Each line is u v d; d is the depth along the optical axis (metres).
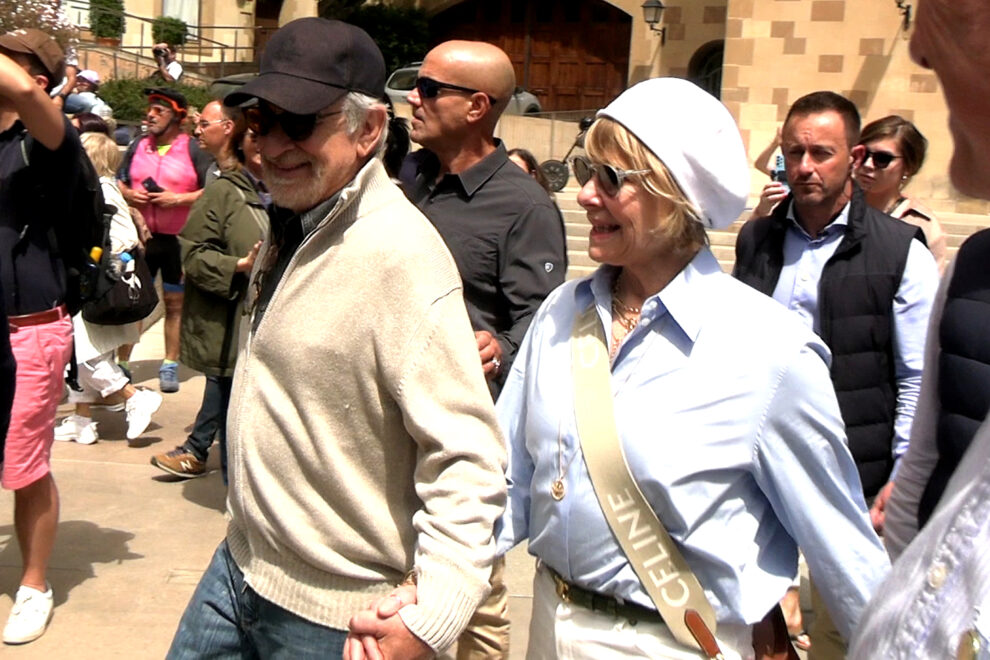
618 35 23.95
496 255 3.15
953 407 1.78
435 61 3.19
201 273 4.86
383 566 2.10
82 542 4.56
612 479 1.91
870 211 3.21
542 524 2.02
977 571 1.10
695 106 1.92
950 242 12.16
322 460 2.05
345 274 2.03
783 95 16.55
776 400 1.87
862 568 1.88
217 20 26.44
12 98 3.16
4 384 2.05
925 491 1.84
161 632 3.83
